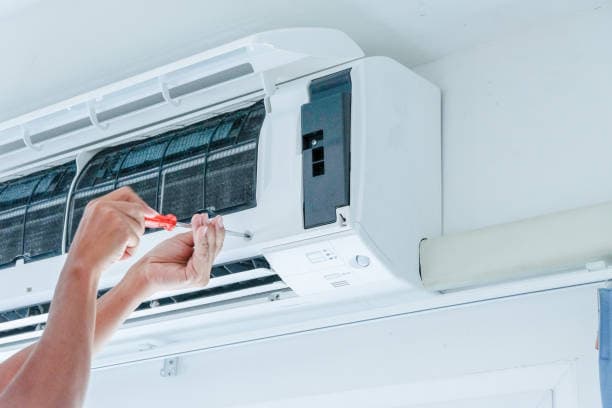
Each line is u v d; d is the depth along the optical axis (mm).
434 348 2752
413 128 2801
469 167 2867
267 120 2701
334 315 2818
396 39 2988
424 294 2668
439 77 3033
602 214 2391
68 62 3148
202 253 1991
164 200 2773
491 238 2537
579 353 2512
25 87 3297
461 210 2834
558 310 2578
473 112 2922
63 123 3016
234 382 3115
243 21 2924
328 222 2486
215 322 2932
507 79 2896
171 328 3004
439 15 2861
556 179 2709
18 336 3131
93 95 2785
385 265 2537
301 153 2600
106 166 3018
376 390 2818
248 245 2588
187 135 2893
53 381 1572
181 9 2867
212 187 2701
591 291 2539
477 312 2709
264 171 2633
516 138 2816
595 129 2693
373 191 2541
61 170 3156
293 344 3035
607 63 2738
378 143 2613
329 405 2906
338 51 2680
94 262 1698
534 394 2590
